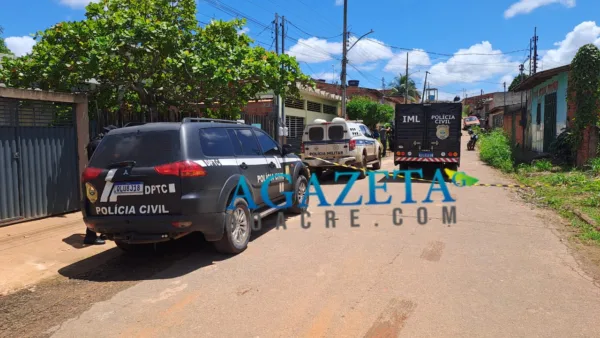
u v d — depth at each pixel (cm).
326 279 487
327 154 1434
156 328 380
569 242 634
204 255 596
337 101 3097
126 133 558
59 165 847
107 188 536
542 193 1059
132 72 1070
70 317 409
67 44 950
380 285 465
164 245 650
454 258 557
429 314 393
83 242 662
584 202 909
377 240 649
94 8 1003
